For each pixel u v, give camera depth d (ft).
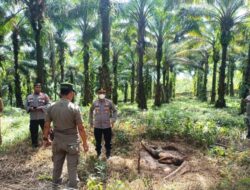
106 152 24.76
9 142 29.50
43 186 18.45
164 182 19.71
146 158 25.23
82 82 147.64
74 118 16.26
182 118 37.88
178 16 76.23
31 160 23.54
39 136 30.94
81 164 21.88
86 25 80.33
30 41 92.79
